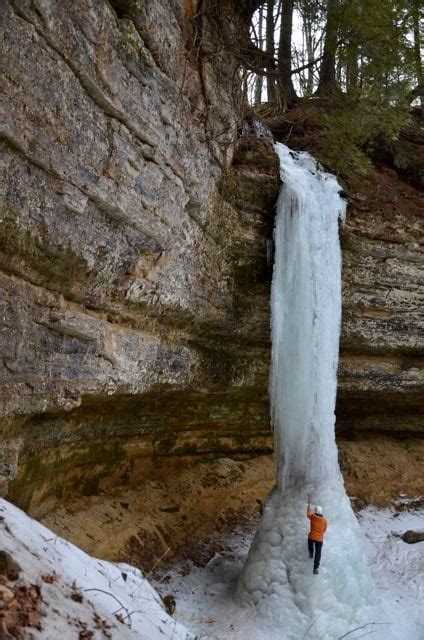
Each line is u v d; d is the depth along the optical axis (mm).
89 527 9805
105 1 7109
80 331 7848
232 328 13016
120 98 7668
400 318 15062
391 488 15516
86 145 7160
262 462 14898
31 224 6488
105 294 8578
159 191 8969
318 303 12867
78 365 8016
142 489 12305
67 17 6469
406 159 16625
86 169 7199
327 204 13547
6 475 6914
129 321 9539
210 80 10703
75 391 8023
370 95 13781
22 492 8148
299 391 12070
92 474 10922
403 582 12258
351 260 14266
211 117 10859
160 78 8664
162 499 12383
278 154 13695
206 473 13797
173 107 9141
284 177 12898
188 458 13898
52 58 6379
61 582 4715
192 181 10172
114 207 7840
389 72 13578
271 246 13023
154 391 11055
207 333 12547
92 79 7055
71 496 10297
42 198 6582
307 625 9180
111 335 8773
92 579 5496
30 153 6234
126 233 8375
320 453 11742
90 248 7664
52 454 9039
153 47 8375
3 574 4180
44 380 7266
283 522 10445
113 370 8906
